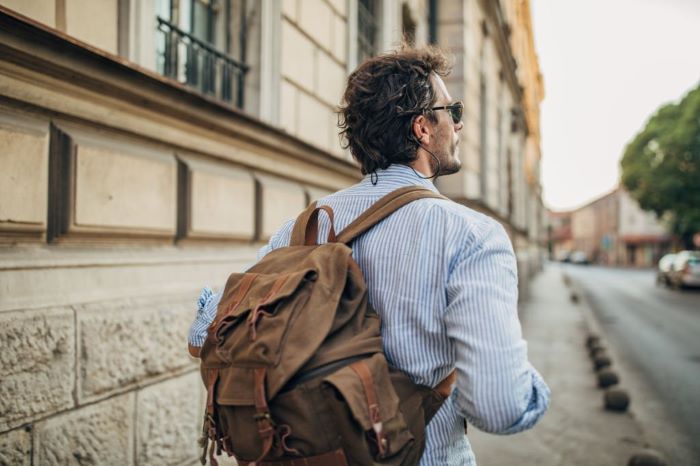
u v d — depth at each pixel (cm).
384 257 118
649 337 1080
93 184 255
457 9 1145
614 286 2908
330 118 566
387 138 130
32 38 215
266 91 429
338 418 101
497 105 1695
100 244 265
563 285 2542
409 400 111
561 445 429
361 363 105
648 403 580
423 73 132
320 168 514
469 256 111
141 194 286
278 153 429
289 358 102
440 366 114
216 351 113
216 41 395
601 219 8138
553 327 1129
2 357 206
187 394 311
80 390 240
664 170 4022
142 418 276
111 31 279
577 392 595
